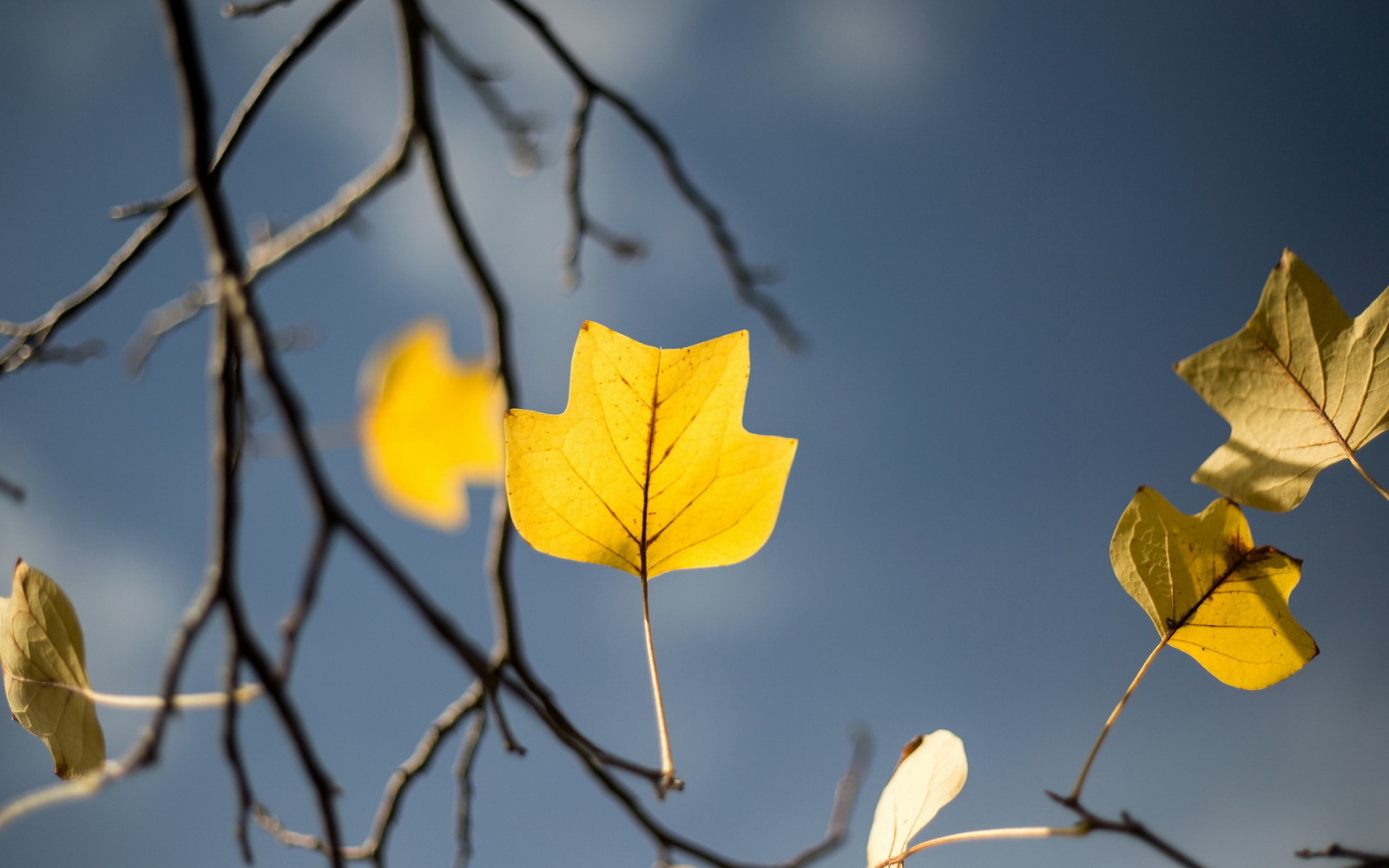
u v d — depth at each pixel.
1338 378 1.16
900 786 1.17
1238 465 1.17
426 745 1.40
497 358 1.64
